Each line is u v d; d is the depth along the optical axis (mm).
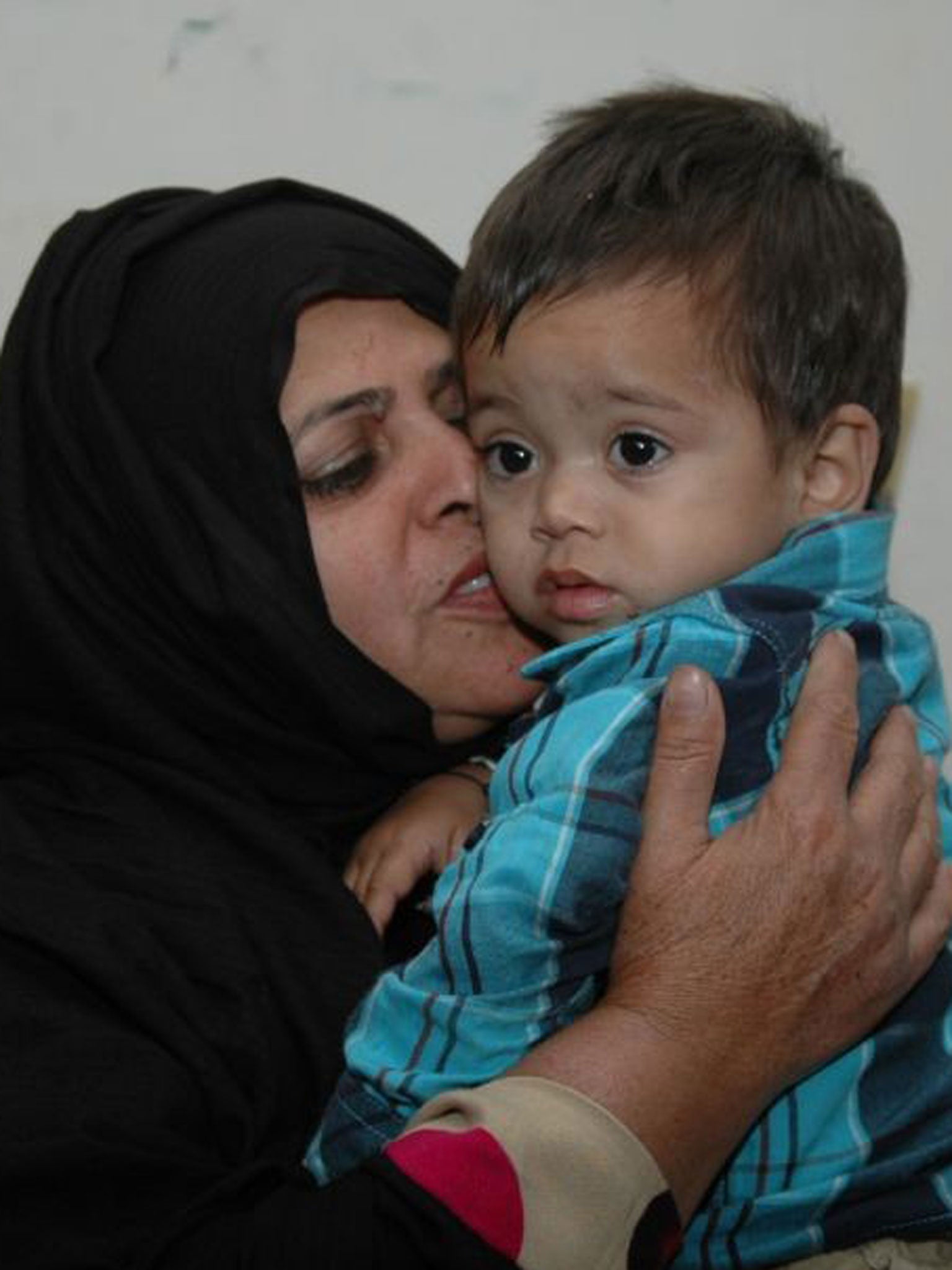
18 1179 1017
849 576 1143
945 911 1105
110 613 1333
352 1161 1058
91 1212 1031
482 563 1328
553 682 1186
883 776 1083
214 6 1800
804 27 1833
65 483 1339
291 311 1300
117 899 1197
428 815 1325
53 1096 1062
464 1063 1026
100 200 1815
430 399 1342
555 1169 935
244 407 1296
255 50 1808
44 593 1324
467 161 1841
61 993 1144
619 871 1021
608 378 1107
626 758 1043
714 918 1015
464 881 1034
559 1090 960
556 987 1029
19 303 1410
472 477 1325
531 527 1170
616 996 1013
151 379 1333
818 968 1020
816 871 1026
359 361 1315
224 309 1320
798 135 1229
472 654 1331
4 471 1348
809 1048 1021
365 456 1315
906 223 1867
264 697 1328
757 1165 1060
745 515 1129
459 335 1194
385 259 1366
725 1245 1058
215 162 1820
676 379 1104
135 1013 1126
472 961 1013
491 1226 919
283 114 1818
